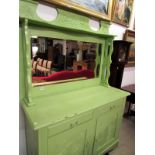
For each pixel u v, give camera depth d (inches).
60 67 48.8
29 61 37.9
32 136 38.6
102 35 55.2
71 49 49.8
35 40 40.3
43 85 45.9
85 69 57.2
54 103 42.8
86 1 49.3
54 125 34.3
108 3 58.3
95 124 46.8
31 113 35.8
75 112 37.4
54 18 44.4
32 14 37.5
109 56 59.9
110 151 63.3
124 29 78.6
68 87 53.1
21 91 41.7
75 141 41.4
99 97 50.3
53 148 36.4
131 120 89.7
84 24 50.2
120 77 72.9
